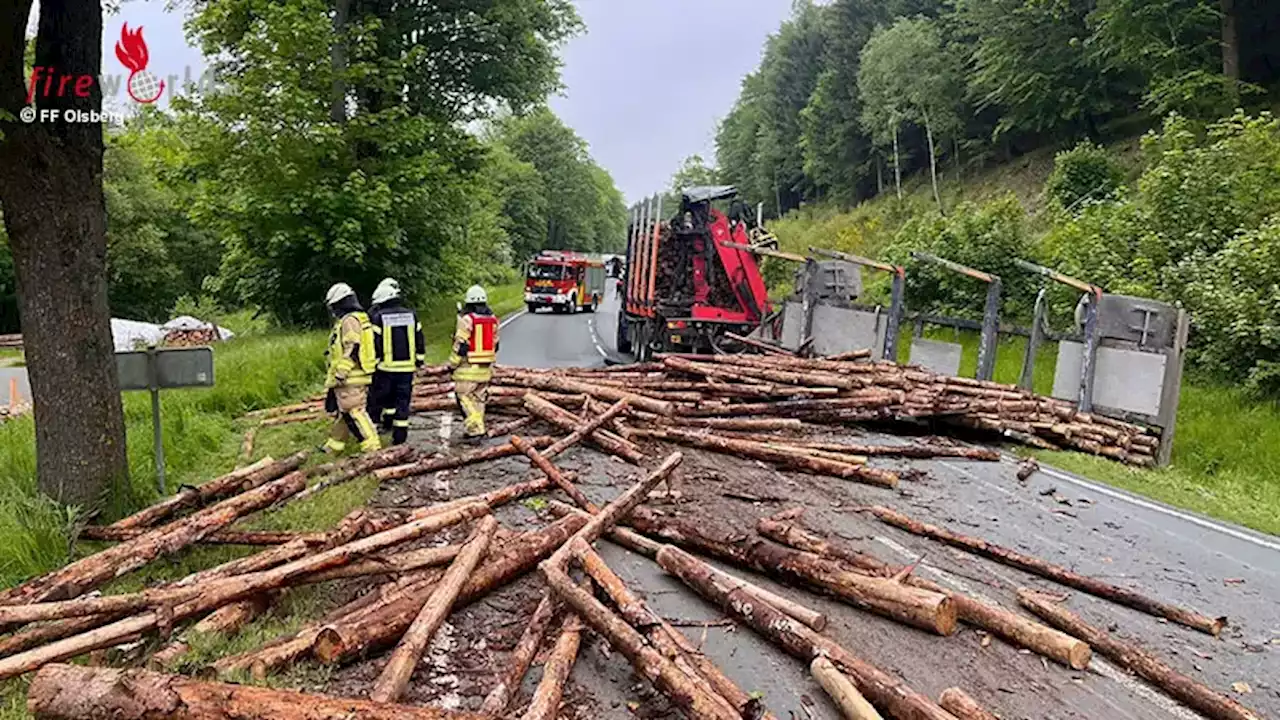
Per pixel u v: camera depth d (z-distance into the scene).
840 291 16.64
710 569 5.14
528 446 7.64
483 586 4.89
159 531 5.29
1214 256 14.13
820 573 5.21
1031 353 12.70
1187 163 16.27
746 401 11.34
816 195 62.19
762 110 67.44
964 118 41.47
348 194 19.80
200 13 19.75
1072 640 4.54
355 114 21.67
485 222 38.97
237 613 4.35
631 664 4.10
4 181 5.68
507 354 20.88
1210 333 13.45
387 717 2.99
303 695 3.04
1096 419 11.18
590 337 26.11
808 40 62.56
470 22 22.95
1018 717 3.97
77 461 5.98
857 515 7.22
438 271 23.97
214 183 20.20
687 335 16.70
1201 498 8.58
